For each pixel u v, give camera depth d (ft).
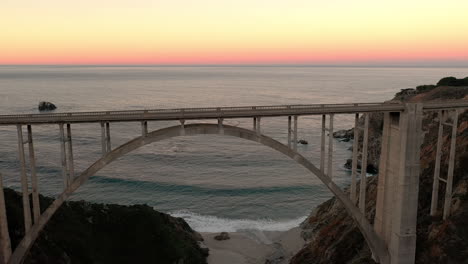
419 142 93.61
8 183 217.77
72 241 108.37
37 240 97.25
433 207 103.19
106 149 89.04
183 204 197.77
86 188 217.77
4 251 78.28
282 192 212.84
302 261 126.62
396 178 96.78
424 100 196.85
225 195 208.44
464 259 87.40
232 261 137.69
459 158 112.98
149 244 122.62
